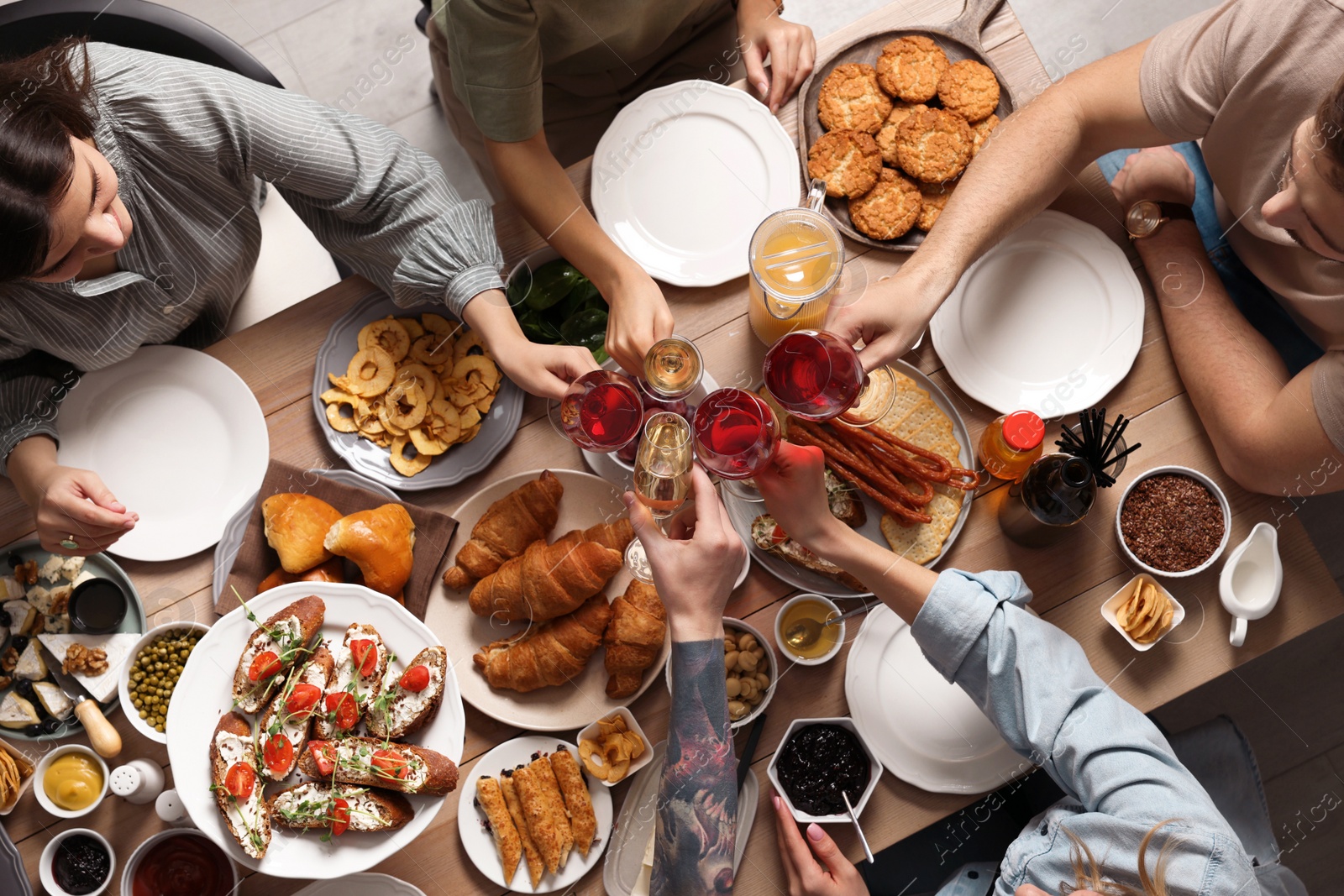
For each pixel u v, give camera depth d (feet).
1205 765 5.16
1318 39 4.16
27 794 4.42
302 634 4.15
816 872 4.29
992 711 4.23
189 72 4.50
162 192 4.57
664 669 4.43
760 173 4.77
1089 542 4.57
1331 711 6.54
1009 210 4.47
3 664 4.42
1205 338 4.59
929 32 4.83
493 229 4.72
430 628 4.49
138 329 4.69
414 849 4.42
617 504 4.53
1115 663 4.53
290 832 4.10
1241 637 4.46
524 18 4.37
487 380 4.59
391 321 4.64
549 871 4.34
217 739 4.07
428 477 4.57
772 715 4.51
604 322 4.76
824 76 4.86
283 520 4.34
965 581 4.22
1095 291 4.67
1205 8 7.07
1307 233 4.24
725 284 4.73
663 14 5.15
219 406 4.62
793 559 4.45
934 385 4.63
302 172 4.62
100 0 4.86
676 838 3.95
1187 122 4.51
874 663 4.50
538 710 4.43
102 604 4.47
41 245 3.75
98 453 4.57
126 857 4.39
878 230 4.67
